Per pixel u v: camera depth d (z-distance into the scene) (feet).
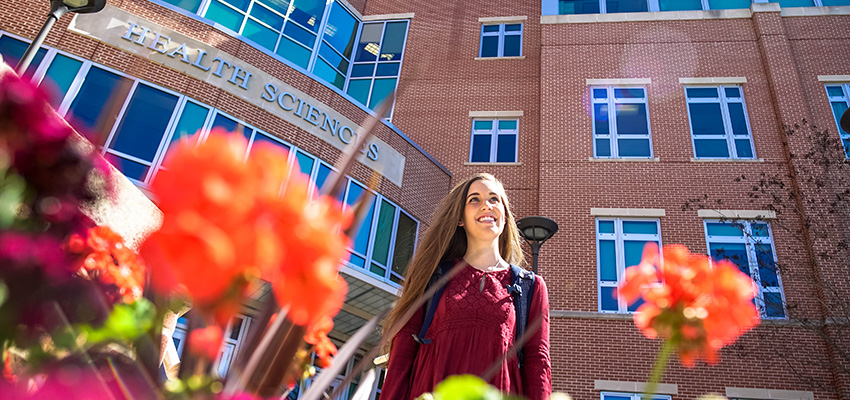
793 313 41.98
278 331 2.27
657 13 57.52
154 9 41.70
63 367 2.10
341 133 46.34
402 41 63.41
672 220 47.42
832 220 44.42
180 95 40.06
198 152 1.45
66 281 3.29
